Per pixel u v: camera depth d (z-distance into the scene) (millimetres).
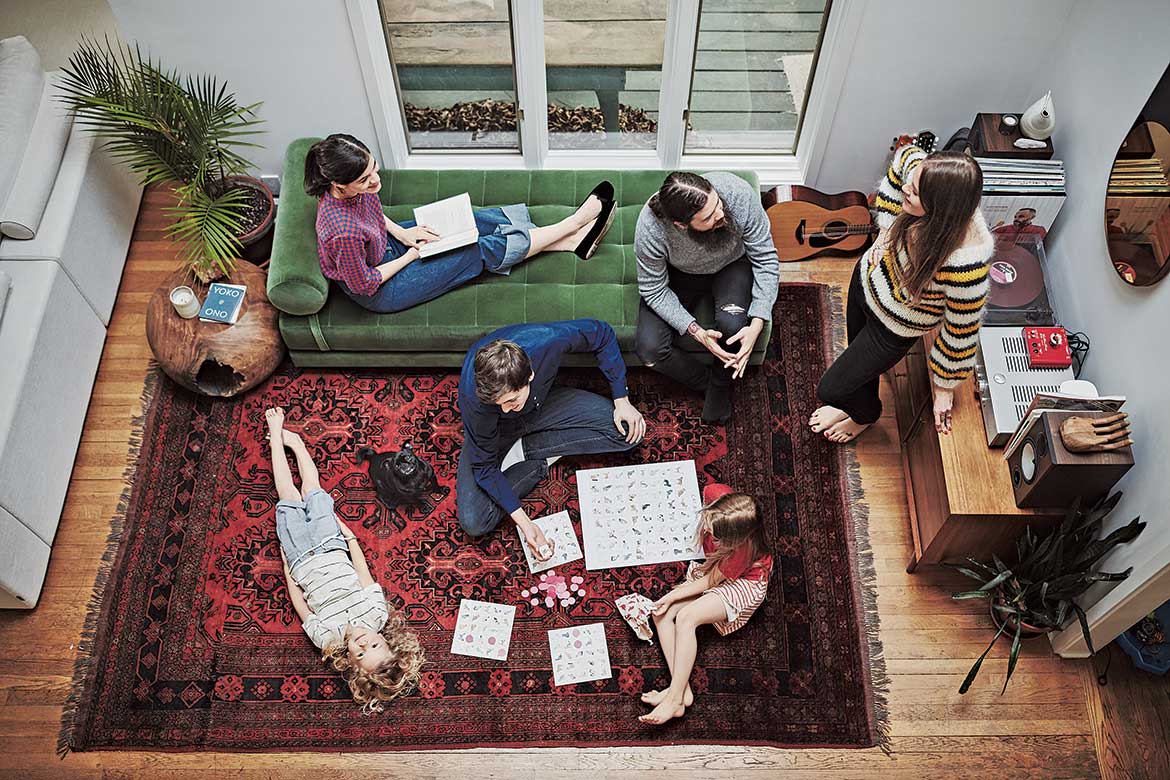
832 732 3127
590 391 3762
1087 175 3344
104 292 3840
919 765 3082
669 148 3977
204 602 3348
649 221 3221
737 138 4039
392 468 3486
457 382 3791
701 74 3791
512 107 3938
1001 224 3551
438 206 3664
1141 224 2857
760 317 3375
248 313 3654
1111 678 3205
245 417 3707
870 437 3662
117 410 3719
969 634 3293
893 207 2945
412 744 3100
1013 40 3502
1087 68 3328
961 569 3086
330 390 3770
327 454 3631
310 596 3230
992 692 3188
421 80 3838
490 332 3570
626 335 3555
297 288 3453
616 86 3859
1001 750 3102
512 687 3191
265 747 3105
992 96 3713
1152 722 3135
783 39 3654
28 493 3275
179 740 3117
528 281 3682
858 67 3590
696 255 3318
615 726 3129
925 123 3822
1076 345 3275
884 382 3777
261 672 3225
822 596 3361
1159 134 2758
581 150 4105
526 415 3482
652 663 3227
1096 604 3010
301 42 3566
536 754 3102
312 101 3807
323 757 3102
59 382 3494
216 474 3592
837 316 3920
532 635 3279
